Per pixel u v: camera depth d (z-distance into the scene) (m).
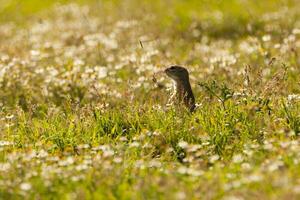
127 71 17.25
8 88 15.84
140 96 14.88
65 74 16.12
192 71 16.73
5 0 35.72
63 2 33.34
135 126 12.23
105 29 24.77
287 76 14.77
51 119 13.03
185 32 24.12
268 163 9.45
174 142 11.27
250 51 17.80
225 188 8.61
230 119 11.82
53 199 8.90
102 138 11.68
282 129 11.06
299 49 18.19
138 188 8.69
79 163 10.05
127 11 29.16
